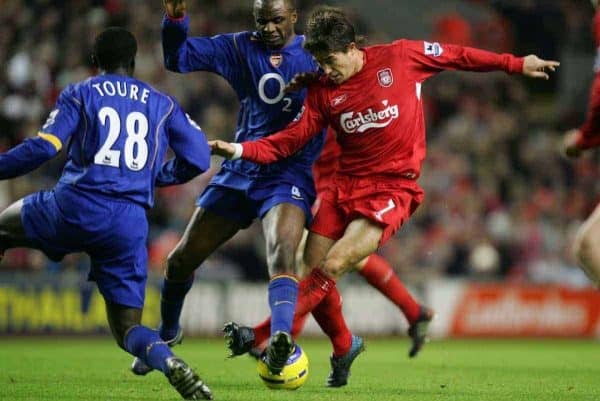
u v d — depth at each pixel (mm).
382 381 27672
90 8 67250
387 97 23219
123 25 66625
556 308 58781
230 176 25344
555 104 79062
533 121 75188
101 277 21188
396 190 23438
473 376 29906
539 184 69812
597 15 22766
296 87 23578
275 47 24969
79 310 49625
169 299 26672
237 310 53125
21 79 61438
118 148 20953
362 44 24031
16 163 20188
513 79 77875
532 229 65188
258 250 57500
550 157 71500
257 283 54531
